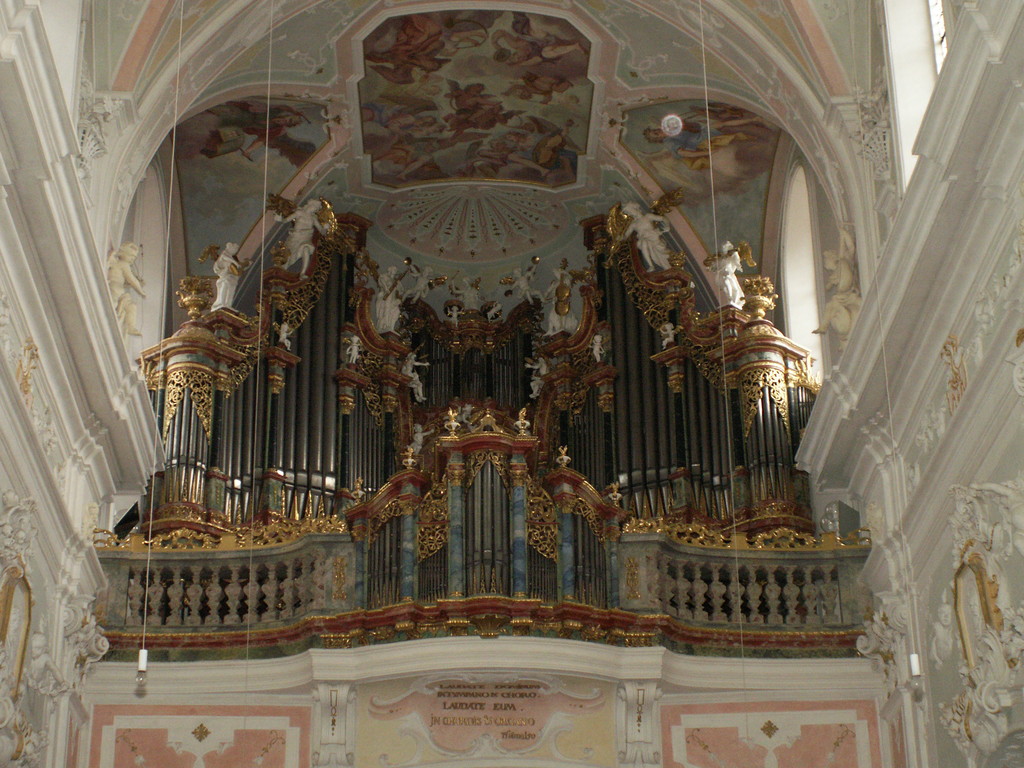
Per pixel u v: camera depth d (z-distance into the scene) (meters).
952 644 15.30
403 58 21.30
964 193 13.70
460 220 25.20
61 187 14.08
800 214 23.17
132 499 20.44
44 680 15.64
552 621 17.70
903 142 16.55
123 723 17.83
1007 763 13.75
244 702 18.02
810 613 18.72
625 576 18.31
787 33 18.61
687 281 22.94
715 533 19.12
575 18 20.44
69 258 14.68
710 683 18.05
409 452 18.73
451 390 24.05
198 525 20.52
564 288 24.00
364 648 17.67
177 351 21.52
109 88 17.66
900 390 16.88
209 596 18.69
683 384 22.12
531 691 17.89
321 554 18.38
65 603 16.70
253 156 22.89
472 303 24.70
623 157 23.48
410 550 18.03
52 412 15.97
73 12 16.28
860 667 18.20
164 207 23.22
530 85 22.06
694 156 23.05
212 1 18.38
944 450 14.96
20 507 13.77
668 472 21.62
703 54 19.77
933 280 15.08
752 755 17.86
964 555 14.21
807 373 21.72
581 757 17.61
